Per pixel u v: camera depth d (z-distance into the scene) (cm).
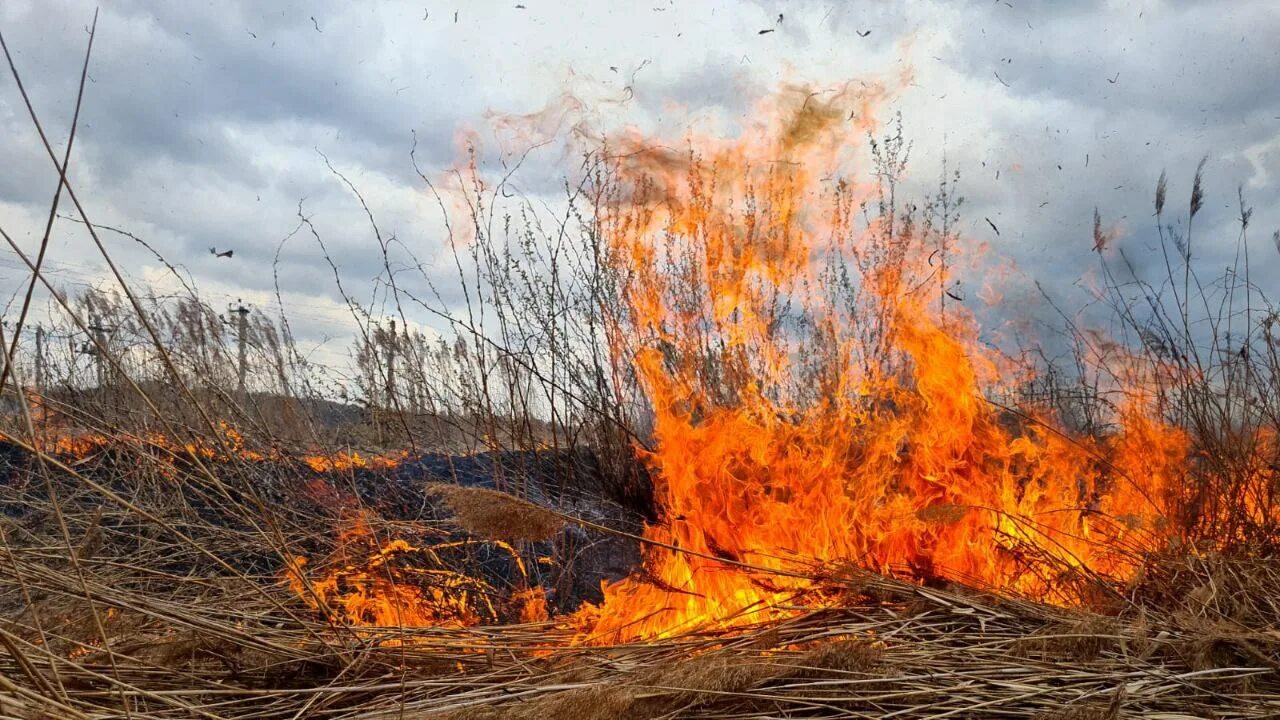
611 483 425
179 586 388
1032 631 297
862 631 302
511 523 286
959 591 334
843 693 250
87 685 258
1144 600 335
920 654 278
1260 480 395
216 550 422
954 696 247
